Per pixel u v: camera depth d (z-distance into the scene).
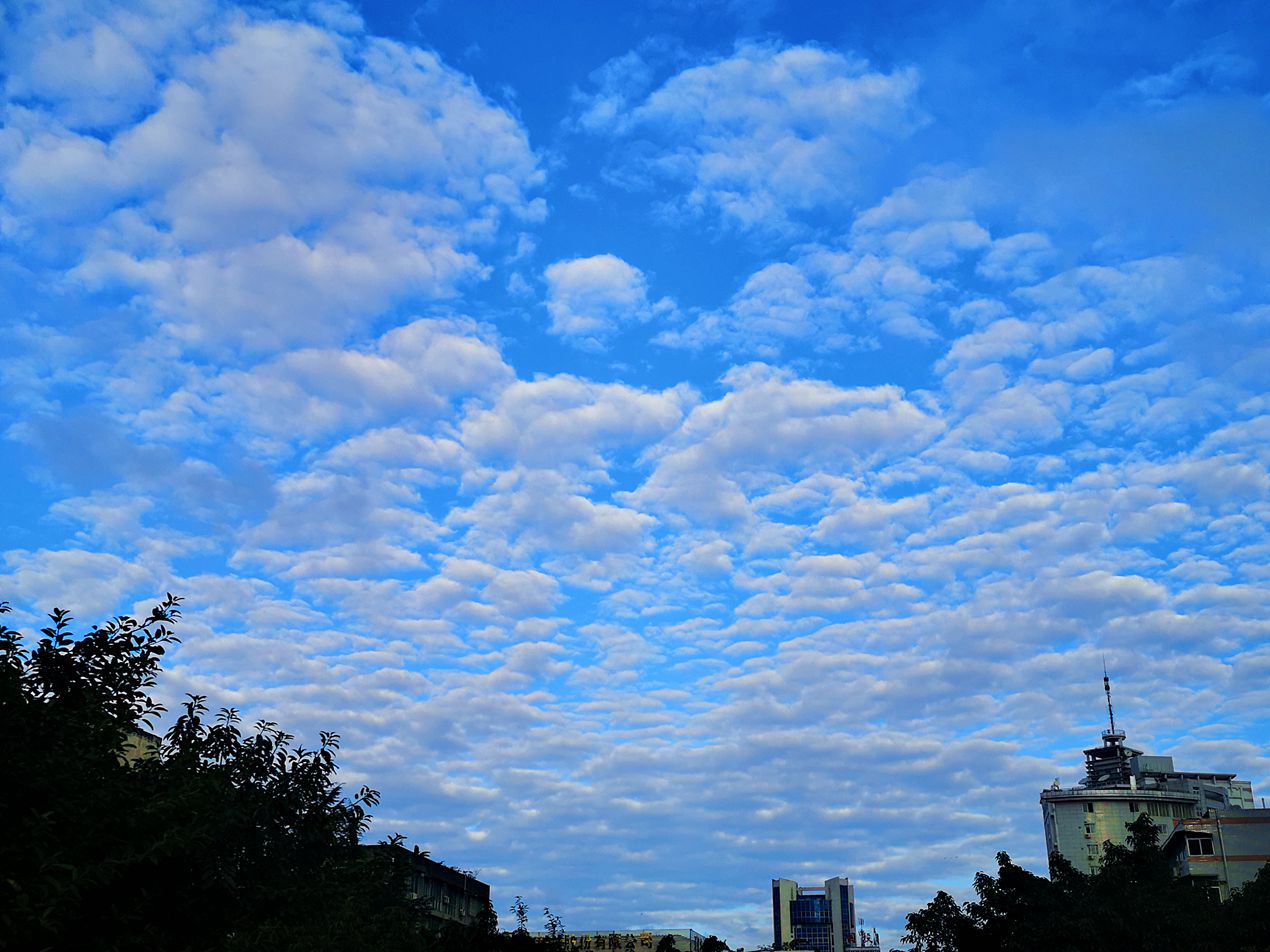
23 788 14.84
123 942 15.90
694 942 158.00
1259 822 89.88
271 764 22.86
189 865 18.12
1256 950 50.03
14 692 15.74
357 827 24.44
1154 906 54.06
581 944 143.38
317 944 22.89
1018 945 56.28
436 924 86.19
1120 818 142.38
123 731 18.53
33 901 13.83
